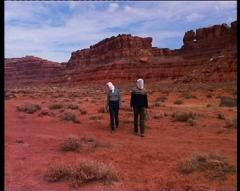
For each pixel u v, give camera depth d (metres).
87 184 7.82
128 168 9.00
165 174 8.51
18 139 12.58
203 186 7.64
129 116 19.86
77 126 16.45
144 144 12.13
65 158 9.95
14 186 7.66
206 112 23.33
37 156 10.17
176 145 11.99
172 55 184.50
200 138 13.45
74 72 189.50
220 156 9.56
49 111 21.41
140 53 189.00
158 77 156.38
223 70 110.56
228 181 7.89
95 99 41.44
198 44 173.00
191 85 98.62
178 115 18.66
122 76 163.38
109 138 13.44
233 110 25.25
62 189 7.55
